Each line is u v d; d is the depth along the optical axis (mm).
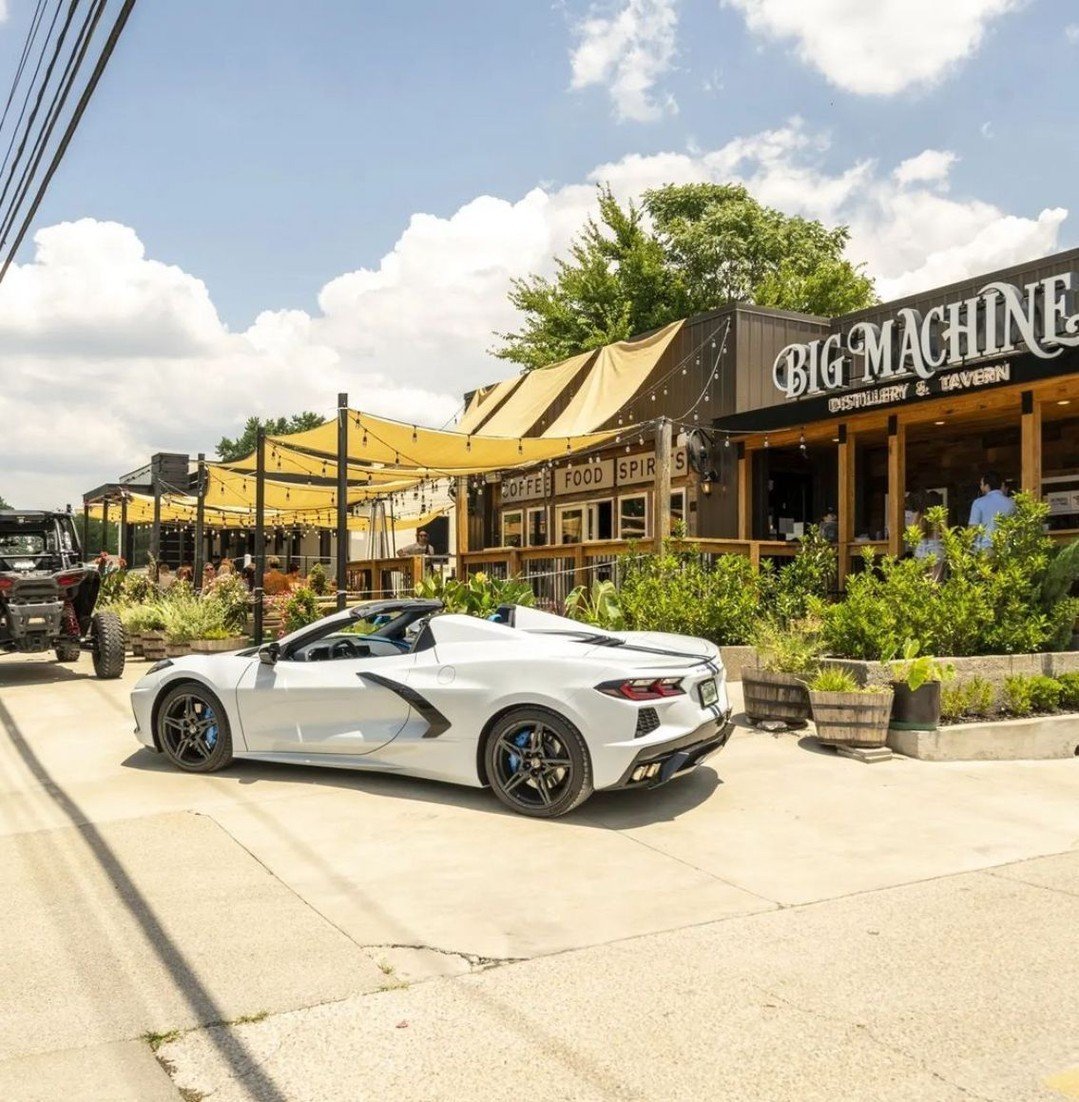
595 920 4293
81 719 9453
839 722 7504
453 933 4137
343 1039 3227
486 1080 2967
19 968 3793
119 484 20250
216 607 14539
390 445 13844
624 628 10734
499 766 6020
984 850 5383
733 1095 2875
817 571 11242
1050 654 9062
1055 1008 3447
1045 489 13234
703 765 7227
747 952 3945
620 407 14641
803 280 30328
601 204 28812
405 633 6875
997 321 11289
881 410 12203
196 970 3766
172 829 5641
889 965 3816
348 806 6121
